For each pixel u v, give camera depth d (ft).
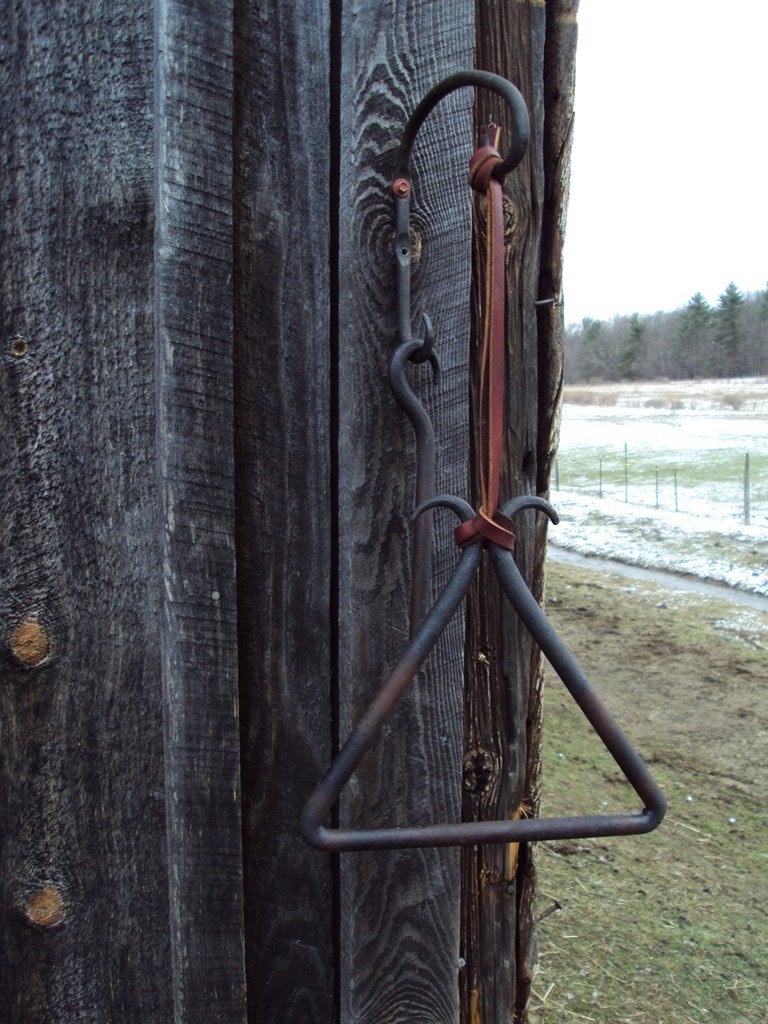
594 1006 7.36
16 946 2.88
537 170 3.24
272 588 3.04
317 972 3.19
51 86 2.73
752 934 8.40
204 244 2.81
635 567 25.00
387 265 2.90
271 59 2.87
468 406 3.04
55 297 2.78
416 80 2.87
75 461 2.83
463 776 3.38
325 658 3.10
